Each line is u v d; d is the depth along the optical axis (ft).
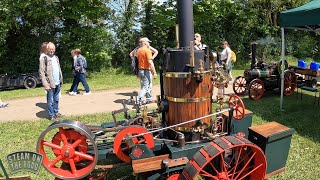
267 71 27.45
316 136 16.84
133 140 10.85
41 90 36.37
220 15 51.78
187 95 10.77
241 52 57.47
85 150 10.64
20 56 44.75
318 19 17.79
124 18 50.14
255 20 56.44
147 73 22.91
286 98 27.02
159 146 11.22
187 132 11.14
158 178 10.46
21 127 19.70
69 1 41.98
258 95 26.76
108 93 31.42
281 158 11.53
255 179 10.73
